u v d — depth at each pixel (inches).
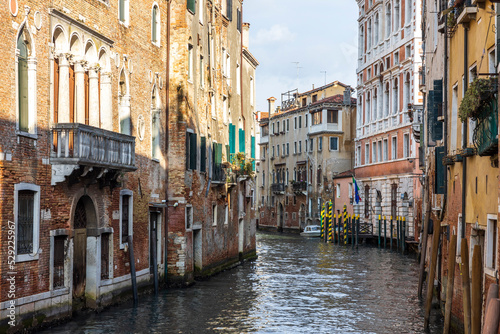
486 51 519.5
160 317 735.1
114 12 771.4
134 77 831.7
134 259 826.8
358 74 2215.8
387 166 1921.8
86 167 653.3
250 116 1627.7
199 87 1064.2
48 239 621.3
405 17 1777.8
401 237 1705.2
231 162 1339.8
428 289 688.4
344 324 740.0
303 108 2760.8
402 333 687.7
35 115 598.5
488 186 518.6
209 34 1141.7
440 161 772.0
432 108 789.2
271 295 941.2
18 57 579.2
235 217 1349.7
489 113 477.4
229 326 711.7
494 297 410.6
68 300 660.1
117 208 776.9
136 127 836.6
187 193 980.6
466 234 601.0
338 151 2581.2
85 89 714.2
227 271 1243.8
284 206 2979.8
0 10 541.0
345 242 2052.2
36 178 599.8
